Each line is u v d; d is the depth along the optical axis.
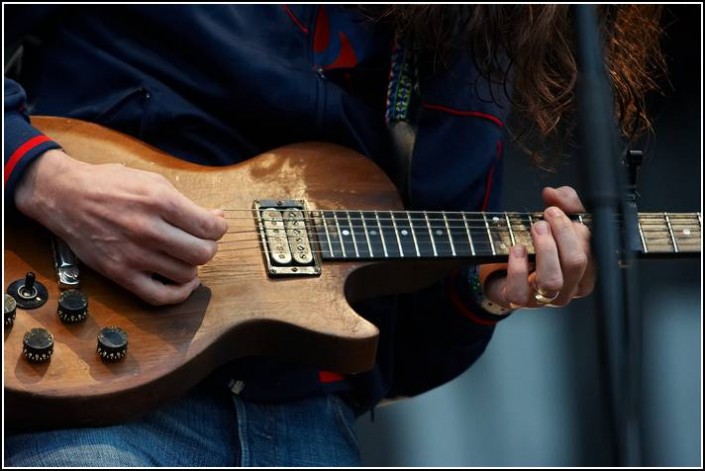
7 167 6.50
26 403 6.10
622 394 5.01
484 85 7.82
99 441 6.27
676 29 10.37
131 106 7.25
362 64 7.72
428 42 7.60
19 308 6.29
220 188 7.06
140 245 6.37
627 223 5.36
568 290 7.23
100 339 6.22
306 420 7.37
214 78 7.32
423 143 7.68
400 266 7.20
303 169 7.29
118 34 7.40
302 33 7.57
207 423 7.02
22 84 7.61
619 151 5.53
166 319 6.48
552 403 10.87
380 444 10.66
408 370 8.23
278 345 6.75
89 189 6.40
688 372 10.75
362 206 7.25
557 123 7.78
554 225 7.16
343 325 6.73
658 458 10.56
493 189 7.95
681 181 10.71
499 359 10.89
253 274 6.77
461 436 10.75
